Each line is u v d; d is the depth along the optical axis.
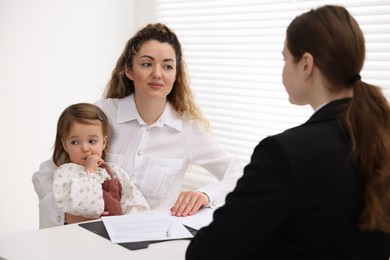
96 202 1.79
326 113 1.04
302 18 1.07
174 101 2.19
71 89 2.95
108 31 3.06
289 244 1.00
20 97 2.75
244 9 2.62
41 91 2.82
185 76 2.18
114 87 2.23
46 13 2.78
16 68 2.71
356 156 0.98
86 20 2.95
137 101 2.10
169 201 2.13
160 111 2.12
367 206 0.98
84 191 1.78
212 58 2.80
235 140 2.70
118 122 2.11
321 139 0.99
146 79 1.98
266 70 2.54
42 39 2.78
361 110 0.99
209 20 2.81
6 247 1.36
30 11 2.72
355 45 1.02
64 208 1.79
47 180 1.99
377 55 2.13
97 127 1.94
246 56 2.62
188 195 1.82
